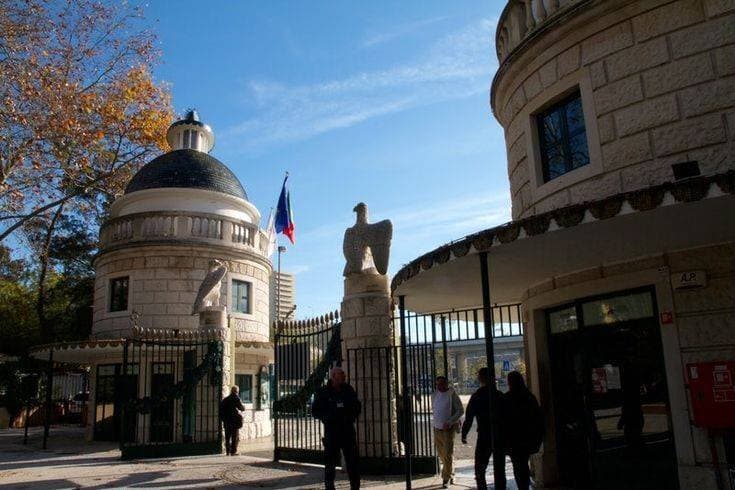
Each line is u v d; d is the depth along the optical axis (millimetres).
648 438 7723
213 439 15391
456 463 12875
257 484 10094
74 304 33844
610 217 5641
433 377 10156
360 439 11156
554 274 9023
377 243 11992
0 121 15617
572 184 8578
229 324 17578
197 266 22250
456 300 11172
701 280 7215
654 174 7711
